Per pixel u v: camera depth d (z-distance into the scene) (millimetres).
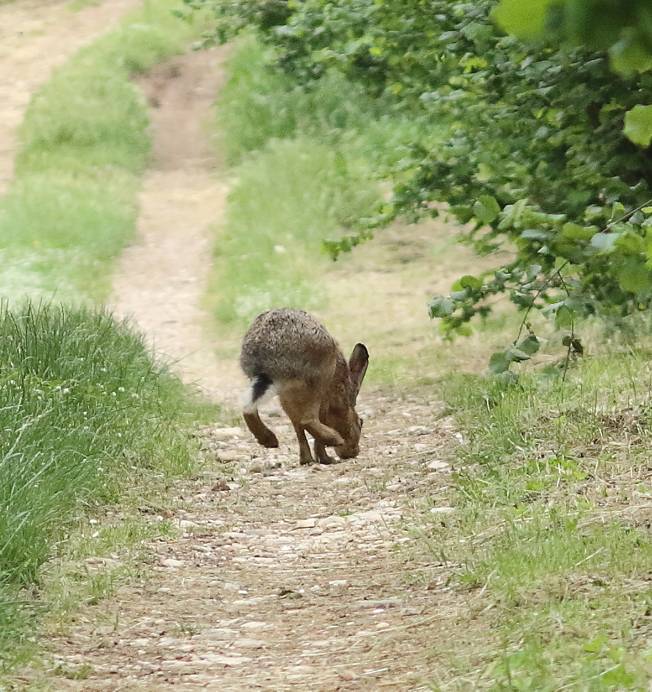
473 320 28844
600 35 3354
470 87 20297
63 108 45875
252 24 27750
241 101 45938
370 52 21906
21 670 9031
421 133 41156
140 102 47344
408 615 10242
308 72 26703
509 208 13367
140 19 54594
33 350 17922
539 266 16312
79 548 12500
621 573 9898
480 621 9547
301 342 16578
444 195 20859
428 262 34531
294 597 11297
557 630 8664
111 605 11023
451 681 8203
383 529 13711
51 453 13883
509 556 10656
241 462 18375
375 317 30094
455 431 18859
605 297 17125
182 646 9867
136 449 16984
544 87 17516
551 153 19766
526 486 13180
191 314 30891
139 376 20625
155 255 35906
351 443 18047
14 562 11141
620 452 14086
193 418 20922
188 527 14211
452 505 14117
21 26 55938
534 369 22031
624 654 7797
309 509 15320
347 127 43781
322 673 8922
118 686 8719
